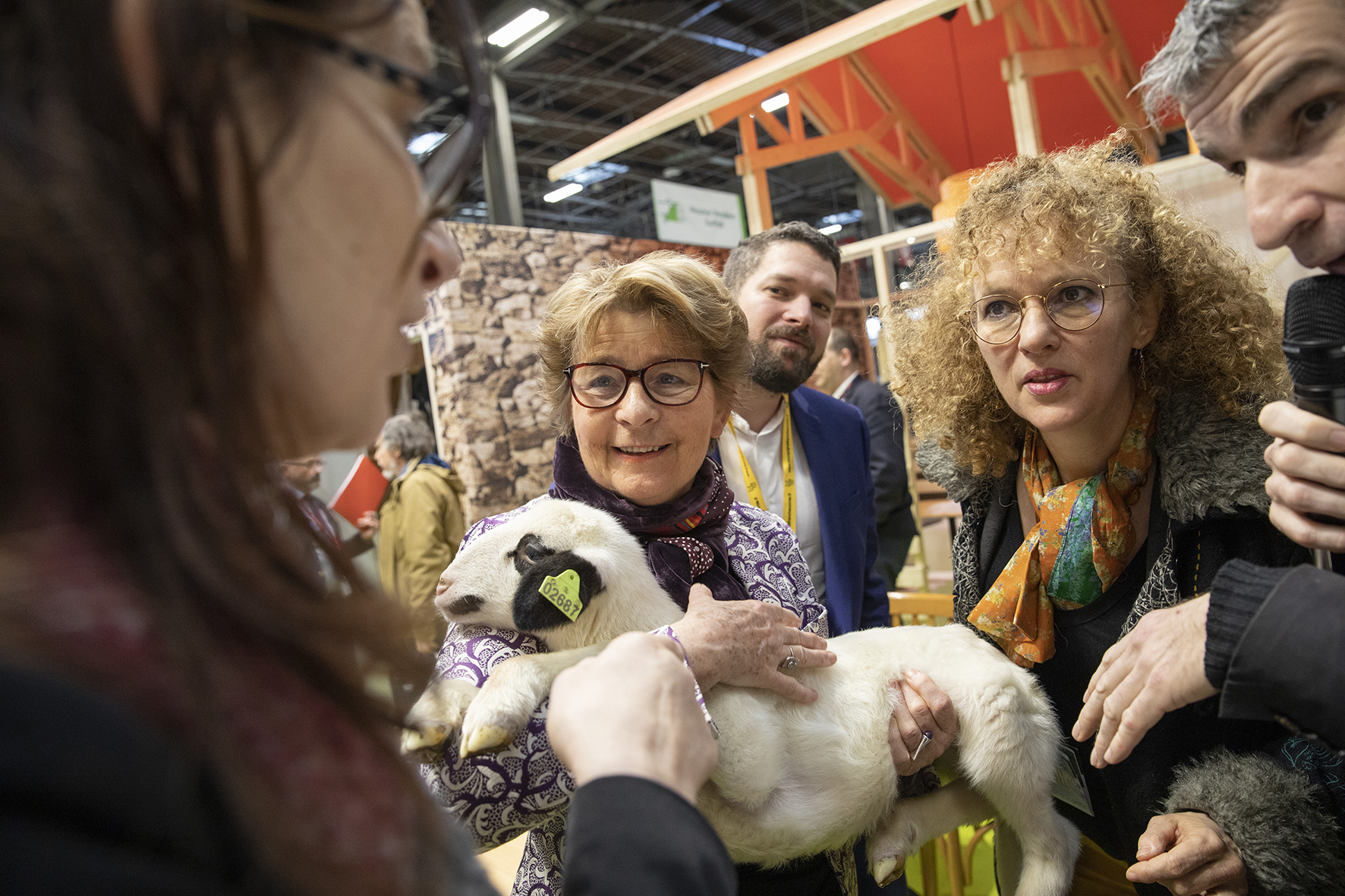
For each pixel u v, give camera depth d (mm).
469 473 5395
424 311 715
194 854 373
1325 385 1010
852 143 6656
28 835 314
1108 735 1286
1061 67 5184
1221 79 967
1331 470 1000
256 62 482
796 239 2764
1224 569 1118
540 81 10906
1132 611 1554
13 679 338
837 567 2586
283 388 547
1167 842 1321
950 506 5309
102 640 381
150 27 410
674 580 1599
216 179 433
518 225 9352
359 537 5215
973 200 1690
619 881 655
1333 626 969
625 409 1546
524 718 1229
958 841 2641
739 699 1448
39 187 364
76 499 410
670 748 795
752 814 1457
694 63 11070
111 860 330
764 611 1499
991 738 1597
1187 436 1479
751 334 2729
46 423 379
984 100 7445
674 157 13906
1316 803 1290
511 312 5629
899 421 3336
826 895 1621
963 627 1834
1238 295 1528
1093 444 1656
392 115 585
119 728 351
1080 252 1506
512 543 1525
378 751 515
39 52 401
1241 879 1258
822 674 1635
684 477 1627
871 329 5863
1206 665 1099
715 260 7055
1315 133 940
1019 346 1576
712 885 684
